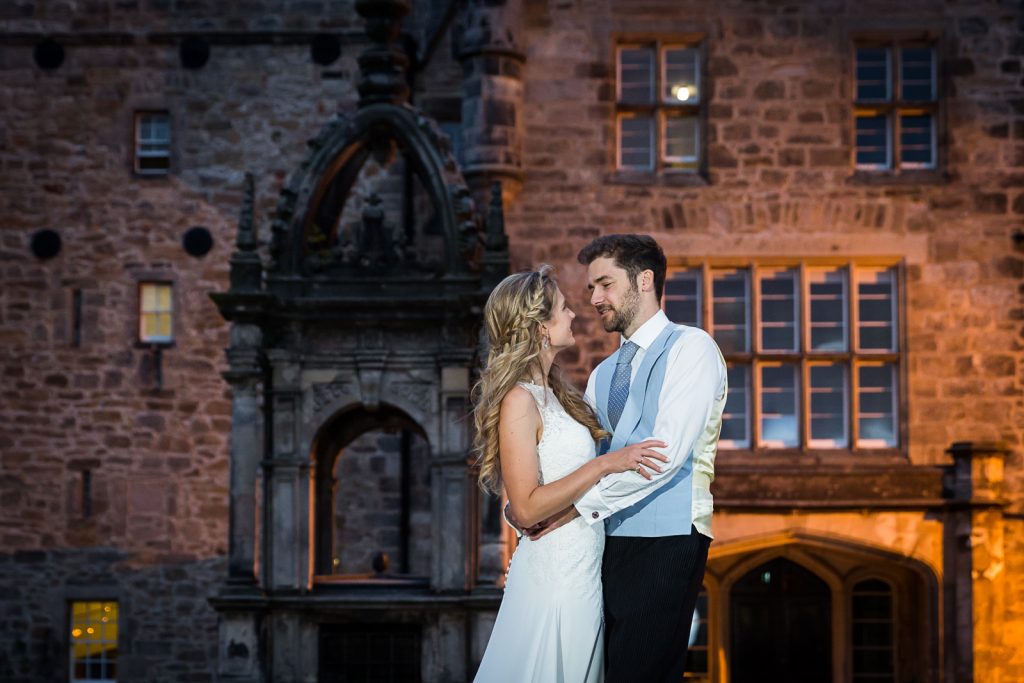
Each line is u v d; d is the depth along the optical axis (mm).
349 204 13859
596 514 3676
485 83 12211
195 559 13914
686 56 12688
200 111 14172
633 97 12680
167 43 14203
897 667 13453
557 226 12352
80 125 14219
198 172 14125
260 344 10188
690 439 3742
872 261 12406
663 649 3791
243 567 9797
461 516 9859
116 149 14195
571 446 3812
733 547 12070
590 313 12250
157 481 13977
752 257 12367
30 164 14195
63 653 13953
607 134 12414
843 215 12367
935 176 12406
